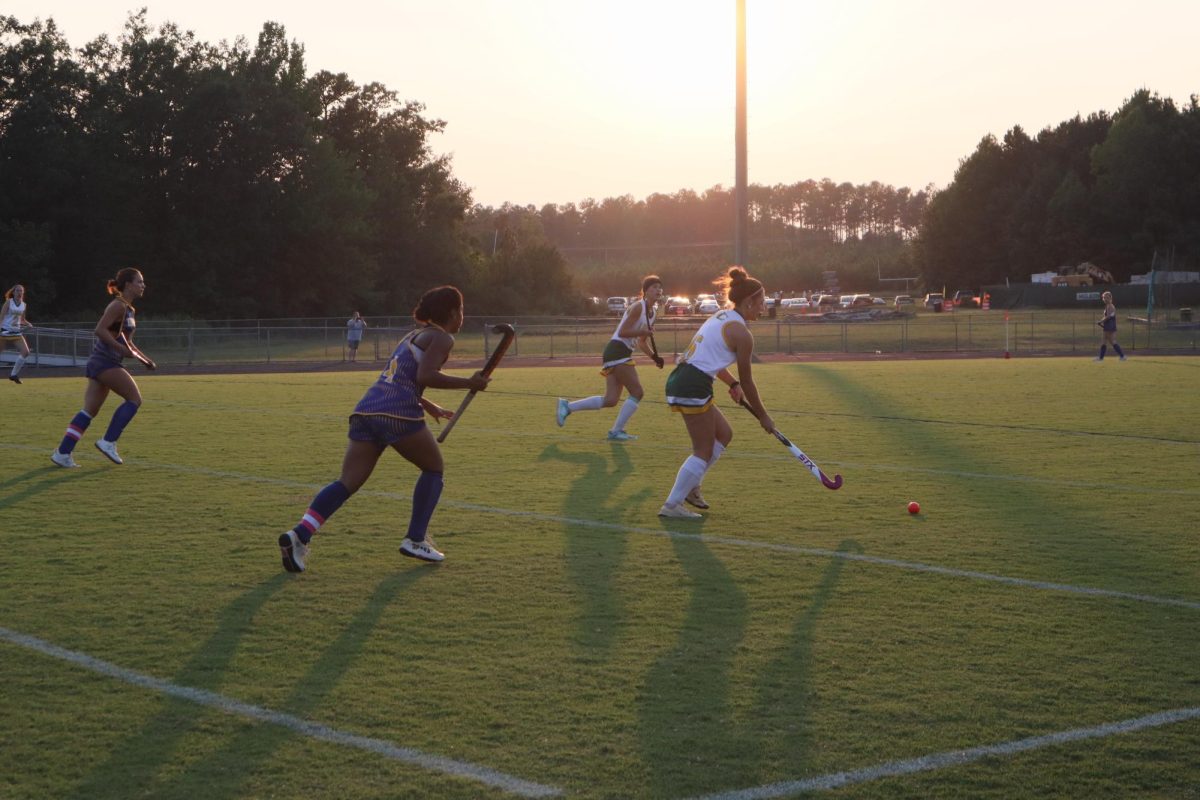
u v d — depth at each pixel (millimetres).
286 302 67938
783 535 7402
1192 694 4414
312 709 4227
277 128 65188
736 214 30203
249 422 14602
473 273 80750
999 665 4754
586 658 4824
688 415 7938
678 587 6031
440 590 5957
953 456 11281
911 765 3738
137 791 3535
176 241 62312
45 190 57031
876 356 37094
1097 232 102125
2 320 22625
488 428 13828
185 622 5348
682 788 3562
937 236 111375
